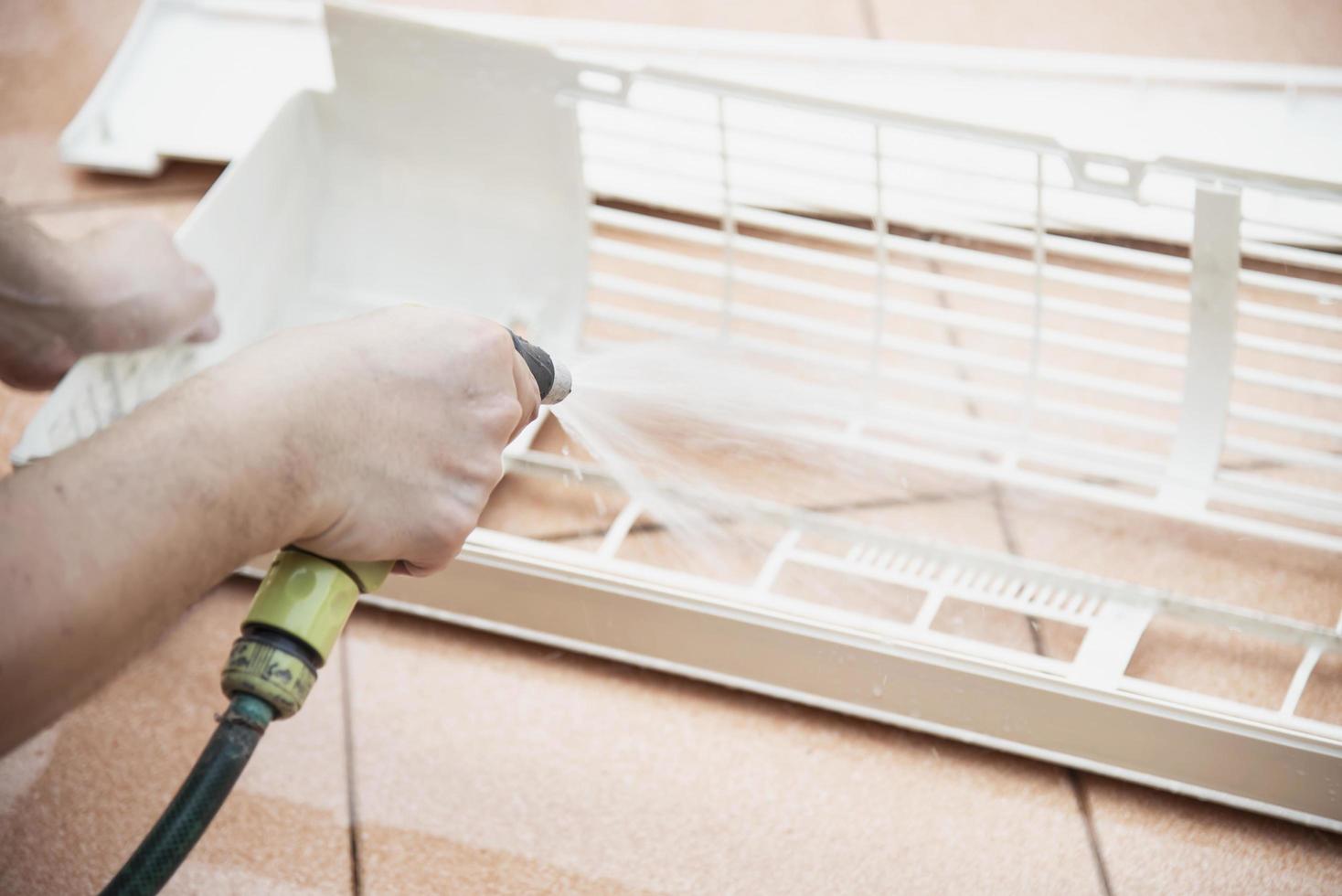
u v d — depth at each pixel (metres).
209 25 1.33
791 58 1.29
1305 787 0.72
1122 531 0.92
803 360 0.98
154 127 1.21
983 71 1.27
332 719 0.81
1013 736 0.77
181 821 0.42
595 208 1.01
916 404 1.02
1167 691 0.73
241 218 0.96
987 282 1.13
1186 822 0.76
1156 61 1.24
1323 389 0.86
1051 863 0.74
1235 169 0.74
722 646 0.79
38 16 1.43
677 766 0.79
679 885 0.72
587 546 0.91
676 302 1.00
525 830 0.75
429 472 0.45
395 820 0.75
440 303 1.05
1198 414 0.90
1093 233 1.13
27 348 0.84
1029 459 0.96
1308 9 1.38
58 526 0.35
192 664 0.84
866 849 0.74
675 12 1.43
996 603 0.82
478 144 0.98
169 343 0.91
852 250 1.17
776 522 0.87
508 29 1.30
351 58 0.96
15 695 0.34
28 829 0.74
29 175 1.22
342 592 0.47
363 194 1.04
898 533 0.91
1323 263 0.81
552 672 0.85
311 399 0.41
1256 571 0.89
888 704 0.78
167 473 0.37
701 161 1.19
